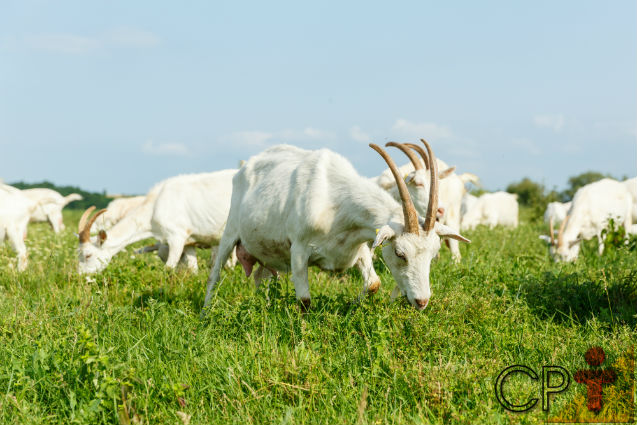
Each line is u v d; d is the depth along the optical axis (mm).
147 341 4574
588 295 5730
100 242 9344
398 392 3711
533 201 20875
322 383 3752
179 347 4434
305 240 5547
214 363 4062
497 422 3322
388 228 4785
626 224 12219
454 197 9938
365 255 5723
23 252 10398
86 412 3396
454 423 3363
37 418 3434
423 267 4801
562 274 6766
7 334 4891
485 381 3783
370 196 5262
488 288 6000
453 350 4316
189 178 9578
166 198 9344
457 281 6242
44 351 4031
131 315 5250
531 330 4926
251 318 4816
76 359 3930
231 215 6727
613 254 9359
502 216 20625
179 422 3391
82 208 37469
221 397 3740
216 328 4875
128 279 7117
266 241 6082
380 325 4211
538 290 5961
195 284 7234
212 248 9656
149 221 9734
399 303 4996
